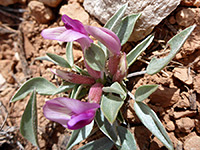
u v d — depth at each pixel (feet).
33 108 0.24
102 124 0.27
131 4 0.31
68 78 0.28
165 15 0.30
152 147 0.28
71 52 0.32
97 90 0.26
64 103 0.21
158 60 0.26
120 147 0.26
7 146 0.37
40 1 0.41
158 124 0.24
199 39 0.29
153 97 0.29
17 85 0.44
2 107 0.40
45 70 0.40
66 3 0.41
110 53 0.26
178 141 0.27
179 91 0.28
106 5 0.33
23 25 0.45
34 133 0.24
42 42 0.43
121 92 0.23
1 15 0.50
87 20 0.36
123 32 0.30
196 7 0.31
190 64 0.30
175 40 0.24
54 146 0.34
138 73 0.29
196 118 0.27
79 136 0.27
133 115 0.29
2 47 0.49
